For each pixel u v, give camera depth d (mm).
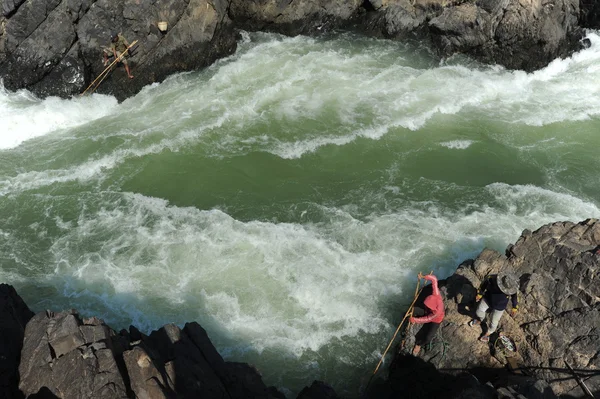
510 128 20094
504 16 22281
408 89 21516
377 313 13680
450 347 11750
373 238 15633
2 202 17141
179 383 9945
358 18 25031
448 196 17359
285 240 15570
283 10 24000
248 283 14406
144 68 22203
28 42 20875
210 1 22562
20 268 15125
